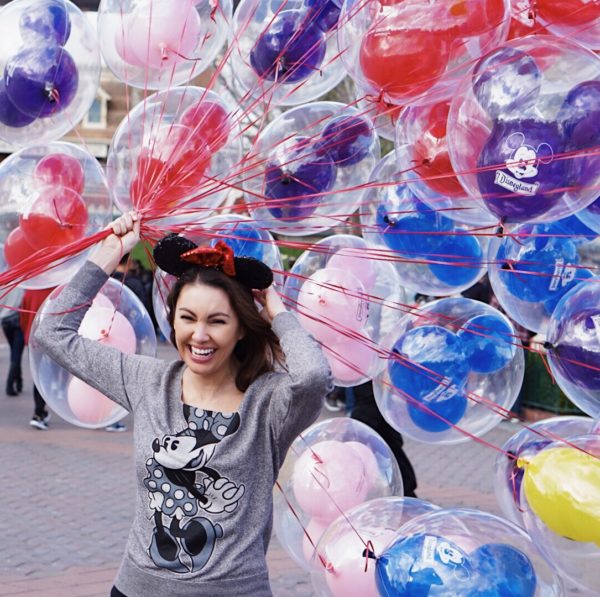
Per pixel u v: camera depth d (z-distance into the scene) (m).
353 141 3.03
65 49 2.88
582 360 2.67
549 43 2.37
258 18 2.94
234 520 2.24
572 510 2.39
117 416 3.08
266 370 2.42
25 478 6.82
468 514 2.60
